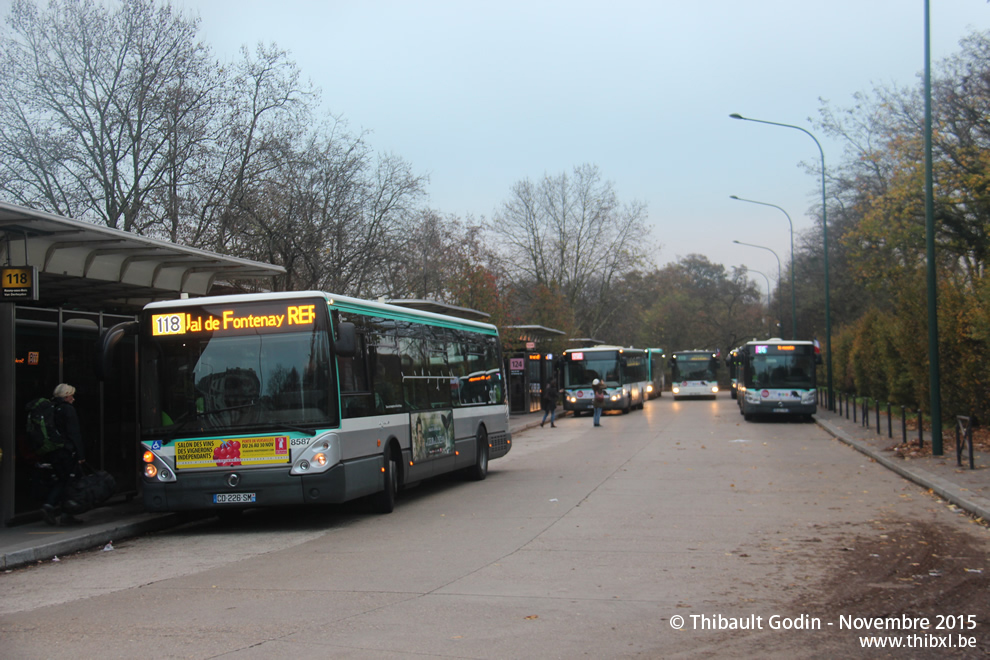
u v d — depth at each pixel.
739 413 40.81
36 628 6.39
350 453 11.45
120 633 6.13
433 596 7.02
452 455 15.57
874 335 36.84
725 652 5.33
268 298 11.40
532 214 59.69
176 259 13.03
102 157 24.16
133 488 13.94
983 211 26.00
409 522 11.66
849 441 22.48
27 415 11.58
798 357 32.75
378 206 28.80
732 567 7.94
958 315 21.98
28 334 11.75
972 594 6.75
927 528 9.93
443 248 39.44
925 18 17.72
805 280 64.62
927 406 24.14
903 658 5.17
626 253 59.97
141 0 24.50
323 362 11.23
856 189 36.72
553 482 15.91
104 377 10.97
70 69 23.97
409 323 14.34
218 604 6.99
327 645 5.63
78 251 11.89
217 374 11.30
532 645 5.53
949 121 26.09
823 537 9.41
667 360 87.44
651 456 20.50
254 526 11.96
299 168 26.39
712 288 105.06
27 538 10.18
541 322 49.31
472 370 17.44
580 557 8.60
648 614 6.29
